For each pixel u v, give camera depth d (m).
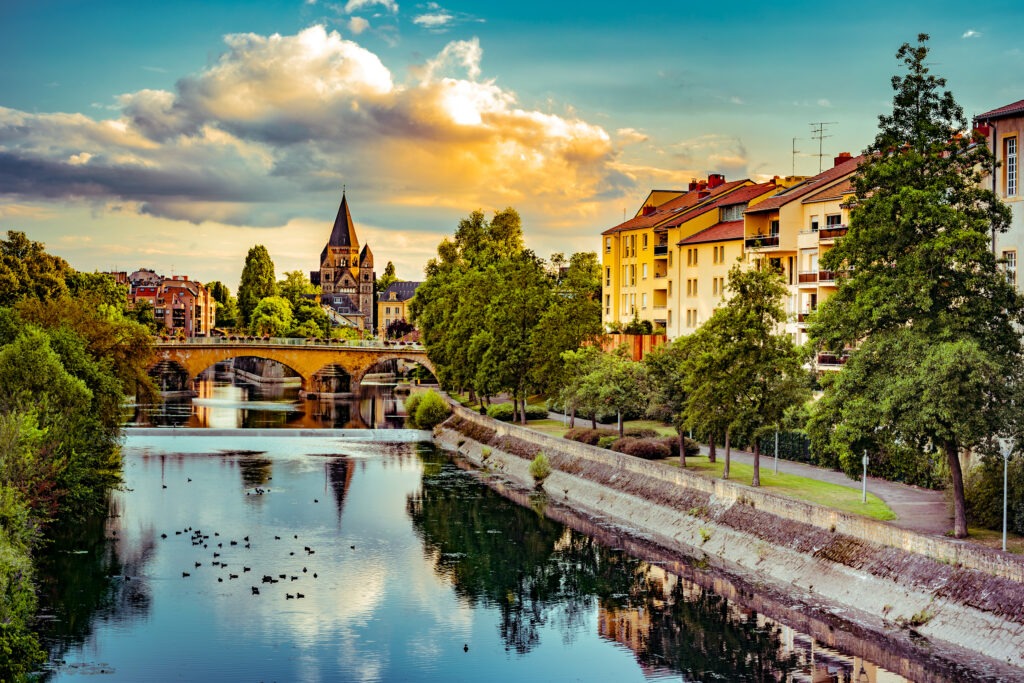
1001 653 48.41
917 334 56.12
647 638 55.78
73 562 69.25
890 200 56.50
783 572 63.47
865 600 56.75
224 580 66.06
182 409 172.00
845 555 60.12
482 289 140.12
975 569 51.97
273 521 82.88
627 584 65.69
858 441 58.66
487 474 107.25
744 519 70.19
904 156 57.72
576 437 101.44
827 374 62.47
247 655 53.25
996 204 57.44
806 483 74.62
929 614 52.75
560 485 95.69
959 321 55.44
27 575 51.28
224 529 79.69
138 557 70.88
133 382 105.69
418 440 137.88
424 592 64.44
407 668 51.97
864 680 48.94
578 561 71.25
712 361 74.00
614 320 151.50
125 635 55.75
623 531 79.50
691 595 63.16
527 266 126.75
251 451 123.75
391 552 73.69
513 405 131.62
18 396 70.12
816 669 50.56
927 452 64.06
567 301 120.75
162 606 60.66
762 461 87.12
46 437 67.69
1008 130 64.50
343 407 181.62
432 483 101.31
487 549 74.50
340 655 53.62
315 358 198.38
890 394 55.28
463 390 144.00
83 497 75.75
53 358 74.25
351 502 91.06
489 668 52.12
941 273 56.28
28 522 62.25
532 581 66.69
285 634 56.56
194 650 53.75
